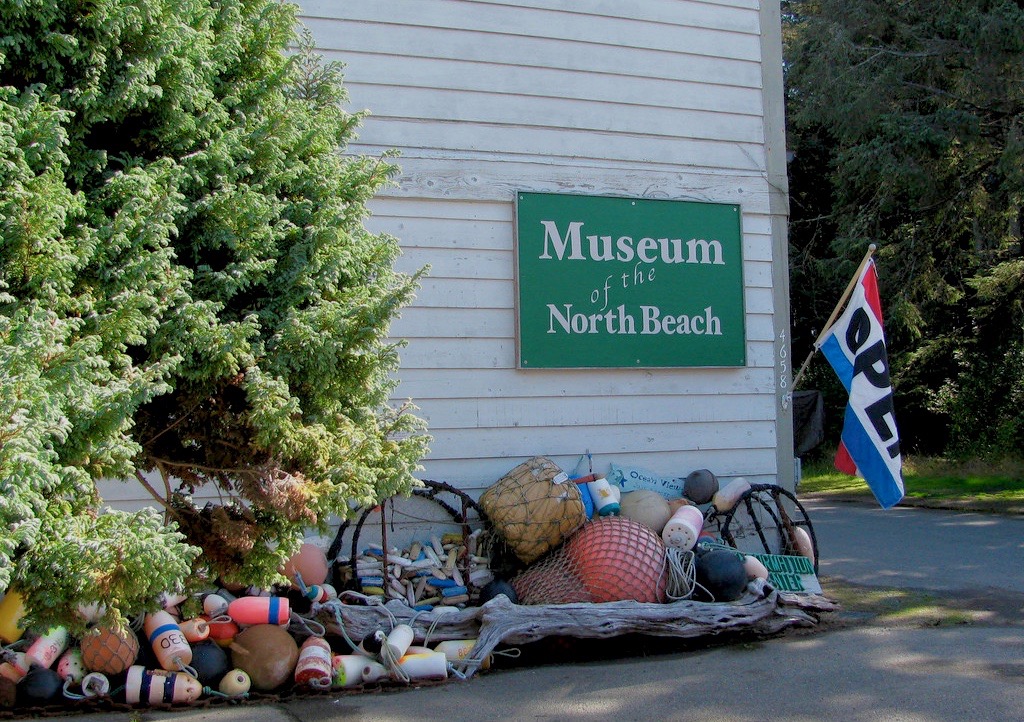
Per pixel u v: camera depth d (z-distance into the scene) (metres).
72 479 3.22
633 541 6.39
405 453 4.36
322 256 4.43
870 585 8.63
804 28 22.72
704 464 7.72
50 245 3.32
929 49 20.36
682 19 7.97
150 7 3.82
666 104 7.85
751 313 8.00
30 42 3.58
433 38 7.27
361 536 6.77
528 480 6.48
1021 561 10.12
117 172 3.77
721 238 7.88
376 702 5.12
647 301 7.61
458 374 7.12
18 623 3.43
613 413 7.50
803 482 23.62
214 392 4.16
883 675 5.55
